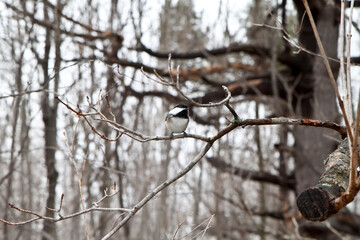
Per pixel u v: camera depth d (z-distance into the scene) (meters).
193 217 12.71
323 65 9.84
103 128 9.85
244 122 4.12
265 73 10.73
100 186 10.27
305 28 10.01
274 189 15.91
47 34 9.16
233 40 11.59
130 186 11.77
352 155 3.34
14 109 9.03
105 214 10.21
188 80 11.12
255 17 11.38
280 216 11.04
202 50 10.35
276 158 14.42
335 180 3.78
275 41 10.23
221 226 12.52
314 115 9.96
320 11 9.86
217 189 12.73
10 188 9.66
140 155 12.65
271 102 11.16
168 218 12.68
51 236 9.50
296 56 10.34
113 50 9.90
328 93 9.87
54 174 9.70
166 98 10.74
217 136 4.13
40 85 8.96
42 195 10.62
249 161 14.94
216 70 11.20
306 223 10.31
